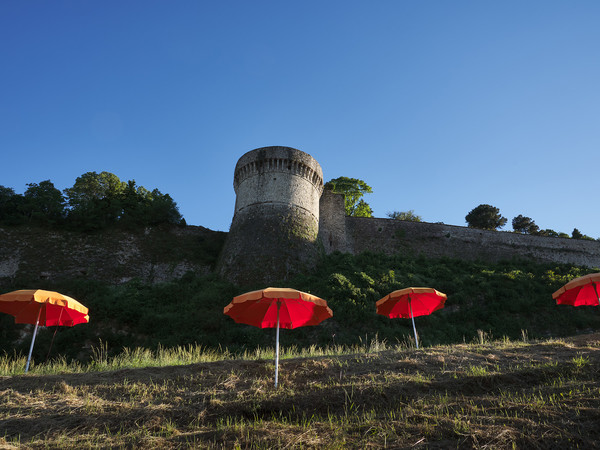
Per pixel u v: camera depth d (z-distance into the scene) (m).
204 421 6.26
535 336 22.58
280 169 33.84
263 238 30.27
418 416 5.78
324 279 27.12
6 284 26.14
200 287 27.30
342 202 39.69
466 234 40.19
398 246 38.66
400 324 22.61
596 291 12.22
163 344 19.98
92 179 44.28
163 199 35.56
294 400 6.88
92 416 6.34
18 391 7.60
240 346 19.91
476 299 26.17
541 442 4.77
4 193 31.14
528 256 39.47
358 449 4.94
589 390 6.30
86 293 25.00
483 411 5.86
